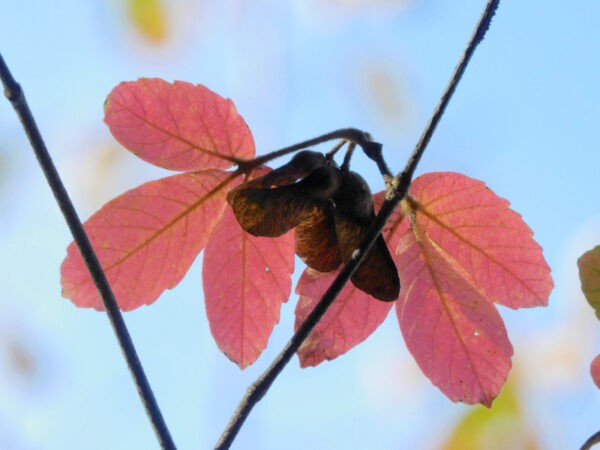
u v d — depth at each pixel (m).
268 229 0.86
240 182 0.88
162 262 0.88
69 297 0.88
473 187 0.88
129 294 0.88
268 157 0.88
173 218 0.88
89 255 0.83
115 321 0.83
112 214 0.88
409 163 0.85
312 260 0.87
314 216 0.86
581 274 0.87
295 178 0.86
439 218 0.88
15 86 0.82
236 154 0.88
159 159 0.88
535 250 0.88
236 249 0.88
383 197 0.88
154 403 0.83
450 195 0.88
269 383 0.84
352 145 0.87
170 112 0.87
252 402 0.84
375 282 0.86
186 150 0.88
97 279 0.83
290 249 0.88
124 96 0.87
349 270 0.84
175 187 0.88
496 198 0.88
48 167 0.82
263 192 0.86
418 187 0.88
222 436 0.83
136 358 0.83
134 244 0.88
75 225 0.83
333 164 0.87
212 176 0.88
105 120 0.87
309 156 0.86
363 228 0.86
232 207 0.86
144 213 0.88
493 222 0.88
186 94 0.87
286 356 0.84
